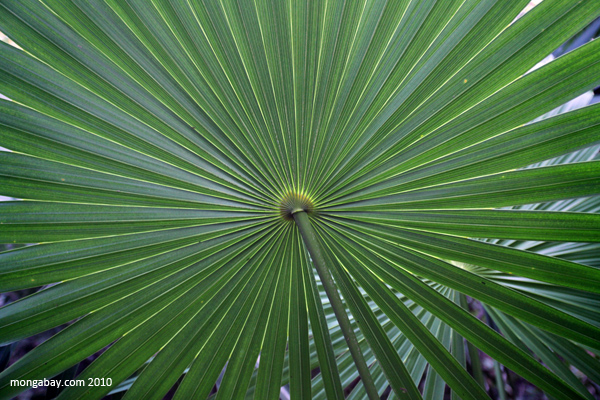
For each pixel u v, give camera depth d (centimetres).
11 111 60
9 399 64
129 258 67
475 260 68
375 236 71
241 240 71
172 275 69
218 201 69
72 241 65
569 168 61
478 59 60
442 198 67
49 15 58
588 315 70
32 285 65
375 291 72
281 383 74
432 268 70
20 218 63
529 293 75
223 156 67
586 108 59
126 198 66
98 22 59
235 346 71
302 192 70
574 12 57
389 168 67
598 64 58
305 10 60
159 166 66
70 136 62
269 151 67
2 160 61
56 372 66
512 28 58
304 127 66
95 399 68
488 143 63
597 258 73
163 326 70
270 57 62
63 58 60
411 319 71
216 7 59
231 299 71
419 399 68
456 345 80
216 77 63
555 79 59
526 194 64
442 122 64
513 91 61
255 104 65
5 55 58
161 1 59
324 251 72
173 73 62
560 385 65
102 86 61
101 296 67
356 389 80
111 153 64
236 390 71
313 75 63
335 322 84
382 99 64
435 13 60
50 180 63
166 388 70
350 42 62
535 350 77
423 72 62
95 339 68
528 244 78
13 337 64
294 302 73
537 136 62
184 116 64
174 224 68
